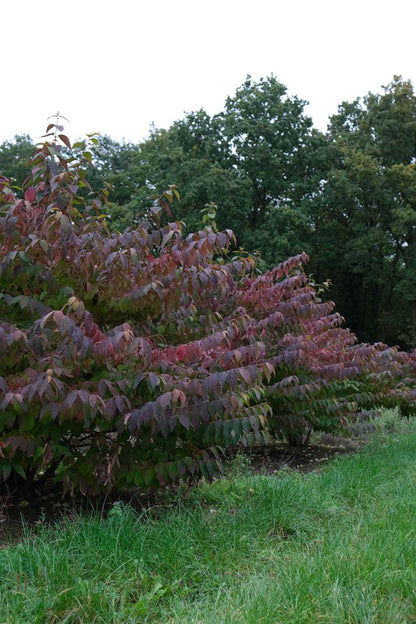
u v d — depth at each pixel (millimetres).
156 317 4906
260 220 31719
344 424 8344
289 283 6996
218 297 5430
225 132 30109
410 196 31156
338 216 34375
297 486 5277
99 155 38188
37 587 3105
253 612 2842
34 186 4480
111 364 4184
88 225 4395
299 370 7258
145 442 4297
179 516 4215
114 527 3855
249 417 4328
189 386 4051
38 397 3688
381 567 3426
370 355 8227
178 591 3330
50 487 5273
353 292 36781
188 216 27266
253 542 4066
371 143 33375
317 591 3119
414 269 31375
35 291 4402
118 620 2926
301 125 31484
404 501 5062
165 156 28938
